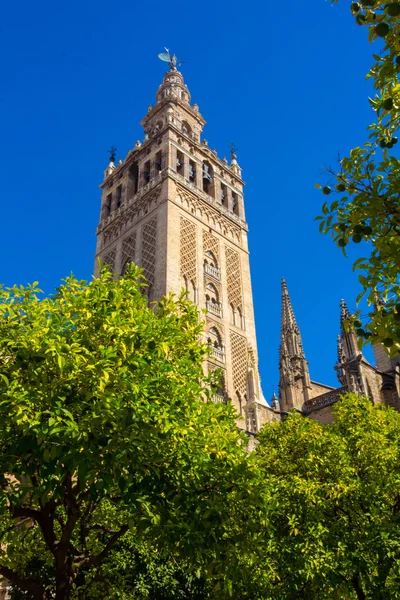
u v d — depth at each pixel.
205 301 51.31
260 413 45.44
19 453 12.20
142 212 56.03
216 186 61.19
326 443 21.08
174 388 14.19
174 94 65.62
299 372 53.34
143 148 61.38
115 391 12.73
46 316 14.81
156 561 21.38
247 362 52.09
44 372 12.58
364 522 18.81
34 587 13.93
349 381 43.38
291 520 18.31
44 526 14.16
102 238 60.62
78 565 14.37
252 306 57.16
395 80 9.57
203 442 14.13
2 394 11.93
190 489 13.47
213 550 13.05
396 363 46.81
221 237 57.94
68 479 13.95
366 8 8.44
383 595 17.17
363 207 9.14
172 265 49.47
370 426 22.55
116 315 13.88
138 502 12.07
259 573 17.66
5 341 13.12
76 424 11.53
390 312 8.53
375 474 20.09
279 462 22.16
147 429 12.29
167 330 15.43
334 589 17.73
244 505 14.60
